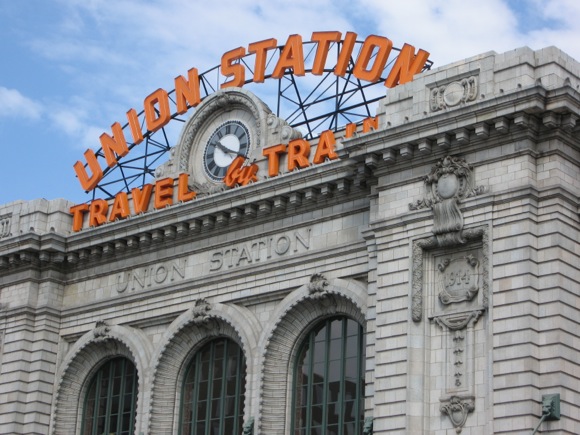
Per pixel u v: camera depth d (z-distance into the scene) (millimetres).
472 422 49781
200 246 64250
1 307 70250
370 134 54875
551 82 51438
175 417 63594
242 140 65500
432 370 51656
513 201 50938
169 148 71562
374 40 64375
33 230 69625
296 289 59625
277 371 59812
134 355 65375
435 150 53406
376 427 52031
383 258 54344
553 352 48688
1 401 68312
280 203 60344
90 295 68750
